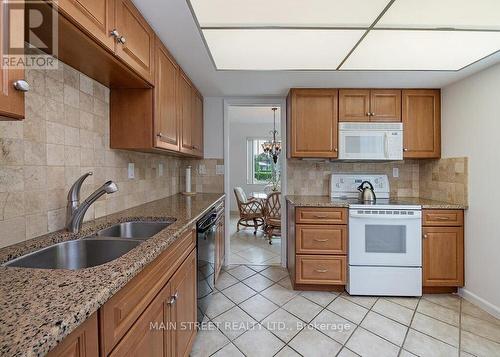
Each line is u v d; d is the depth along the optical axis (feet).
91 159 4.83
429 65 6.72
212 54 6.15
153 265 3.27
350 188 9.47
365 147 8.57
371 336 5.77
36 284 2.20
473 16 4.51
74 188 4.00
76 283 2.22
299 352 5.26
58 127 4.04
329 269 7.83
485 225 6.88
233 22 4.75
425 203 8.05
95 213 4.99
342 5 4.20
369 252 7.66
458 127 7.82
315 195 9.89
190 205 6.82
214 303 7.17
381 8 4.29
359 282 7.67
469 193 7.41
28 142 3.51
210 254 6.86
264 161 22.03
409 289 7.59
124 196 6.03
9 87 2.15
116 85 5.15
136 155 6.61
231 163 21.80
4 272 2.44
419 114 8.59
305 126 8.68
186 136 7.51
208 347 5.40
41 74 3.70
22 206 3.42
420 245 7.61
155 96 5.25
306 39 5.38
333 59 6.38
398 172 9.75
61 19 2.77
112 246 3.88
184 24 4.83
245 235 15.05
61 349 1.75
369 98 8.61
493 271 6.64
